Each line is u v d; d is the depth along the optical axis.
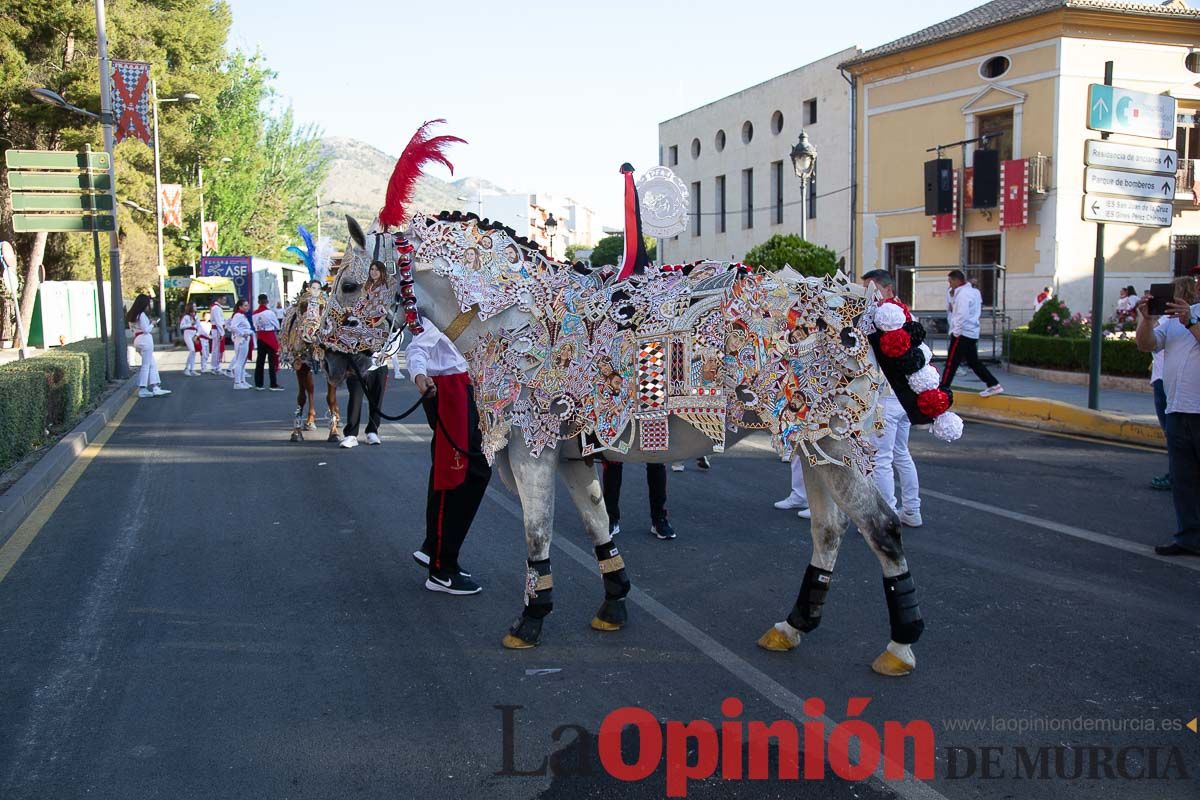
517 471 4.77
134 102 20.48
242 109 52.28
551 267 4.77
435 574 5.78
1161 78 24.86
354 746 3.85
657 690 4.34
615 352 4.44
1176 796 3.39
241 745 3.87
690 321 4.36
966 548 6.50
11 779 3.61
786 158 34.06
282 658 4.80
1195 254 26.09
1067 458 9.80
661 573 6.12
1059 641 4.81
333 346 5.11
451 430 5.54
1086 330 16.55
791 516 7.57
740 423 4.34
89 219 19.30
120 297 21.11
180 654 4.86
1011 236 25.66
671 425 4.46
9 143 29.88
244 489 8.98
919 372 4.18
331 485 9.09
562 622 5.27
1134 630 4.95
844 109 30.83
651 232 5.07
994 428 12.05
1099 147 11.25
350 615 5.43
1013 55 25.31
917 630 4.37
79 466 10.31
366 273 4.95
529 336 4.65
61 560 6.62
